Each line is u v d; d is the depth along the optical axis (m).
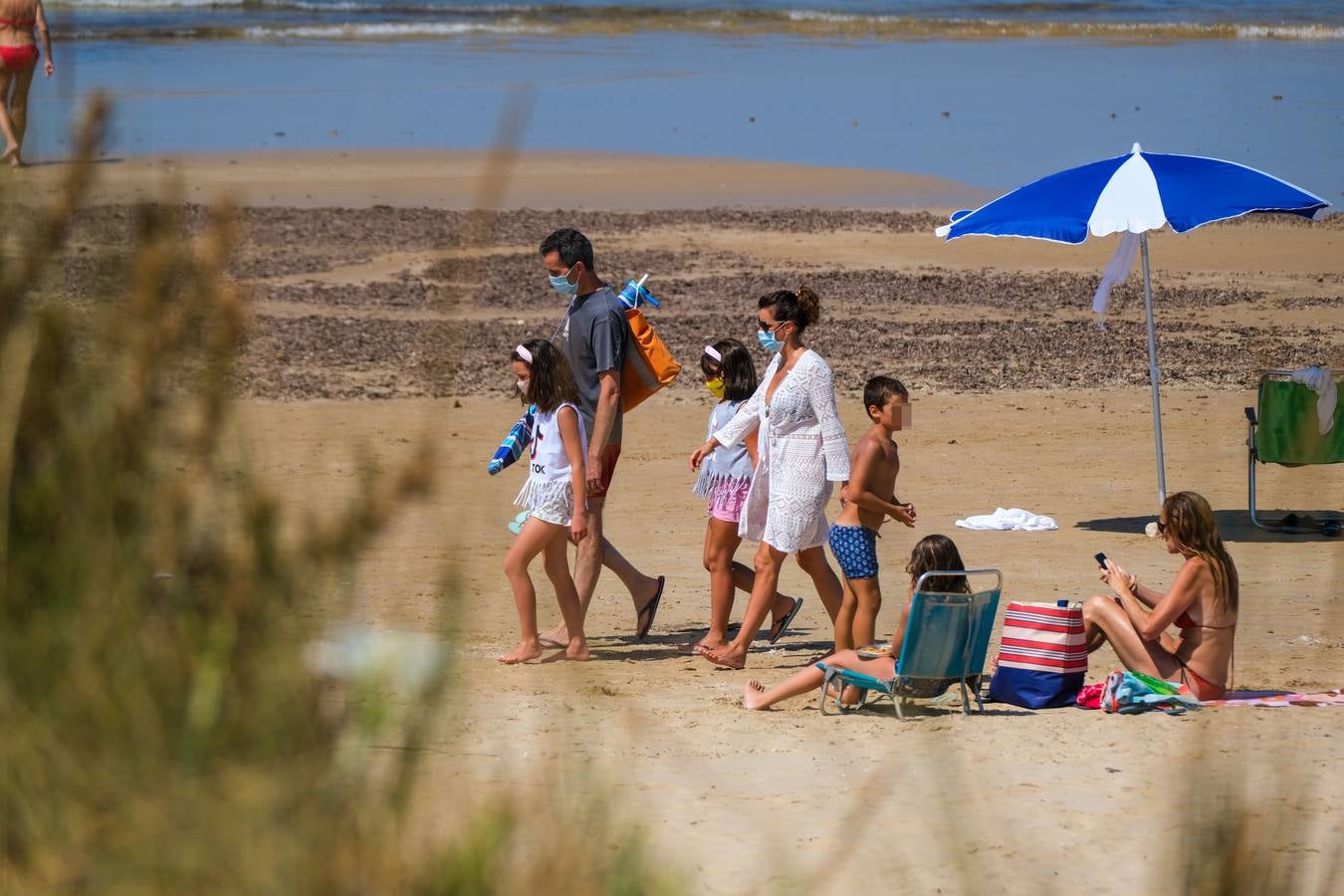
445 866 10.80
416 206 105.00
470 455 52.72
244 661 10.29
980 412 63.03
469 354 69.38
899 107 152.50
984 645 27.03
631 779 20.56
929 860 17.91
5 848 9.73
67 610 10.12
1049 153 127.81
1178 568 41.12
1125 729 25.22
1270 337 75.56
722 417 33.66
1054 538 45.12
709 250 94.12
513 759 17.70
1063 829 19.22
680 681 30.22
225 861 9.82
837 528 30.86
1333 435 45.09
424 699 11.02
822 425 31.16
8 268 10.49
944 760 22.84
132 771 9.91
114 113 11.31
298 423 55.09
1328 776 20.88
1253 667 30.31
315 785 10.20
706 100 157.25
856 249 95.88
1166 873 17.25
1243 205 43.22
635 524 48.03
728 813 19.52
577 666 29.95
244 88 152.88
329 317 75.25
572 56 184.88
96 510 10.30
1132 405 64.38
